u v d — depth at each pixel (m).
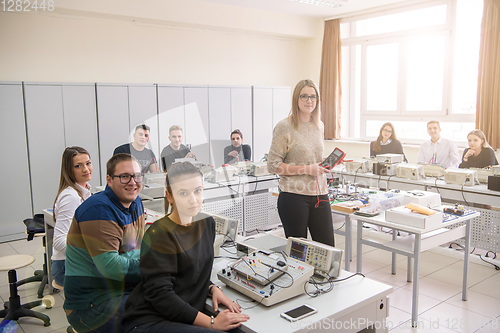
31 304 2.19
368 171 3.82
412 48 5.18
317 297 1.33
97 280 1.27
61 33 4.03
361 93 4.94
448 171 3.36
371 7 5.41
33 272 2.47
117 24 4.55
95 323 1.27
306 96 1.56
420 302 2.54
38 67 3.84
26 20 3.65
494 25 4.23
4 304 2.19
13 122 3.27
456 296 2.62
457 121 4.89
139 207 1.17
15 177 3.18
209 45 5.34
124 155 1.04
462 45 4.74
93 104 3.21
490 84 4.34
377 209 2.60
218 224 1.65
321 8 5.40
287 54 6.11
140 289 1.21
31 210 3.21
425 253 3.46
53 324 2.04
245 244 1.63
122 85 2.95
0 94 3.20
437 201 2.72
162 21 4.80
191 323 1.15
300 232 1.84
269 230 2.03
